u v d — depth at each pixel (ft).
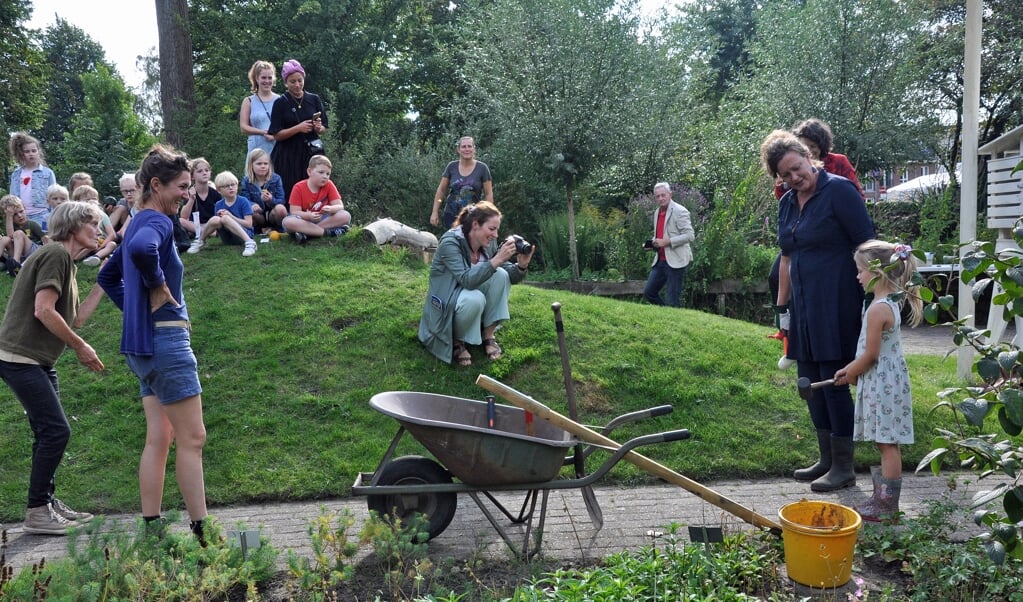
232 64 83.20
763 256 44.06
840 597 12.22
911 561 13.03
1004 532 9.80
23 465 19.35
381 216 61.46
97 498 17.97
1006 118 77.20
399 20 94.17
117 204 33.45
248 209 32.14
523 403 13.97
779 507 16.67
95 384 22.48
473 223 22.74
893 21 64.75
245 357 23.59
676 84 59.47
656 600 11.56
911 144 66.44
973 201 24.11
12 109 88.69
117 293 15.65
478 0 61.72
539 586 12.96
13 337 15.92
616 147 52.19
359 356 23.67
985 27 74.43
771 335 25.64
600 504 17.02
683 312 29.25
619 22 52.39
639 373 23.12
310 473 18.67
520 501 17.29
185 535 12.78
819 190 17.16
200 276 28.68
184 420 14.07
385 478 14.56
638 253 46.98
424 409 15.37
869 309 15.39
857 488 17.67
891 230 58.90
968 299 24.63
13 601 10.43
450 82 94.48
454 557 14.25
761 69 74.33
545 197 61.41
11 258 30.81
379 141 67.97
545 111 52.26
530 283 45.39
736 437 20.22
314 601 11.71
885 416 15.23
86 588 10.73
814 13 67.10
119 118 104.99
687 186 62.64
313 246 31.63
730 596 11.67
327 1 84.99
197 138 71.31
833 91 65.92
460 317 22.77
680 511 16.46
